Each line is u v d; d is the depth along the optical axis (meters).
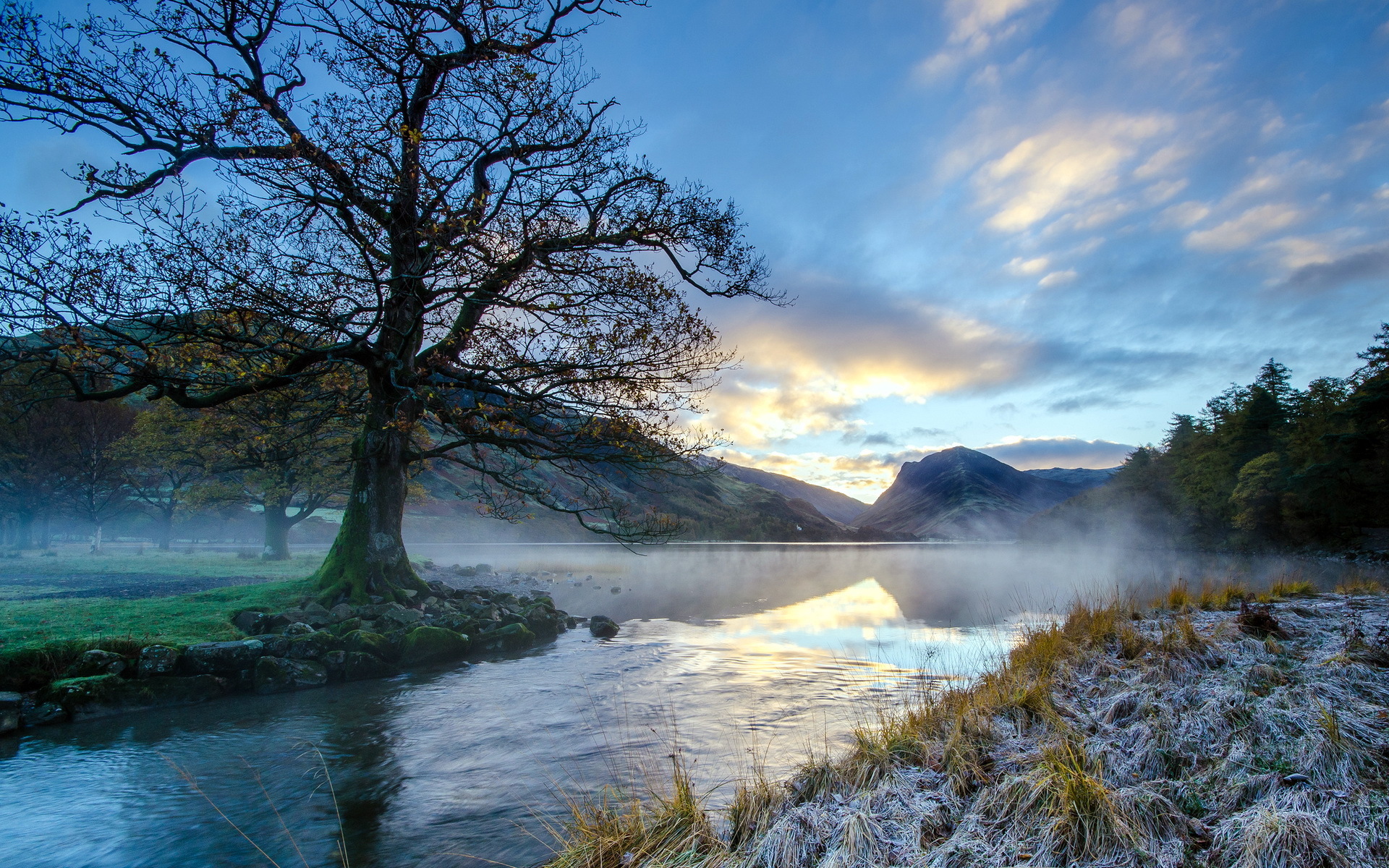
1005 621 16.36
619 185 15.23
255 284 12.09
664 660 11.98
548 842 4.84
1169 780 4.01
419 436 19.45
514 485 16.28
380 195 13.09
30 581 19.59
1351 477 53.44
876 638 13.86
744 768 6.08
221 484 30.03
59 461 40.72
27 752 7.09
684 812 4.23
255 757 6.88
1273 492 60.22
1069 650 8.55
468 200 12.95
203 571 23.33
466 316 15.84
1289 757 4.05
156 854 4.84
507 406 15.18
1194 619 9.90
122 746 7.31
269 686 9.91
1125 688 6.23
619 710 8.48
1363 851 2.97
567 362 14.23
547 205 13.91
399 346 14.87
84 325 11.30
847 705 8.36
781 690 9.27
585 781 5.98
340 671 10.83
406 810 5.48
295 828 5.19
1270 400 73.44
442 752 6.95
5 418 37.16
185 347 12.43
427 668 11.67
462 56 13.82
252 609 12.97
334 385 16.48
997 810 3.88
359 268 13.32
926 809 4.01
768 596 24.59
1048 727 5.29
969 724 5.38
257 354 12.81
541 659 12.35
